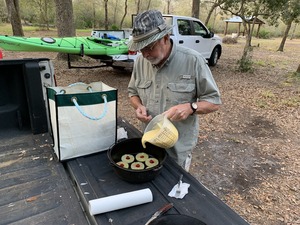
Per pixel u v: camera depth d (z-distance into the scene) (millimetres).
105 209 867
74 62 7781
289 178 2941
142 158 1194
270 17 8969
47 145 1390
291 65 10602
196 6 10812
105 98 1188
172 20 6879
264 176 2969
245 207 2451
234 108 5195
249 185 2791
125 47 5773
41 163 1216
